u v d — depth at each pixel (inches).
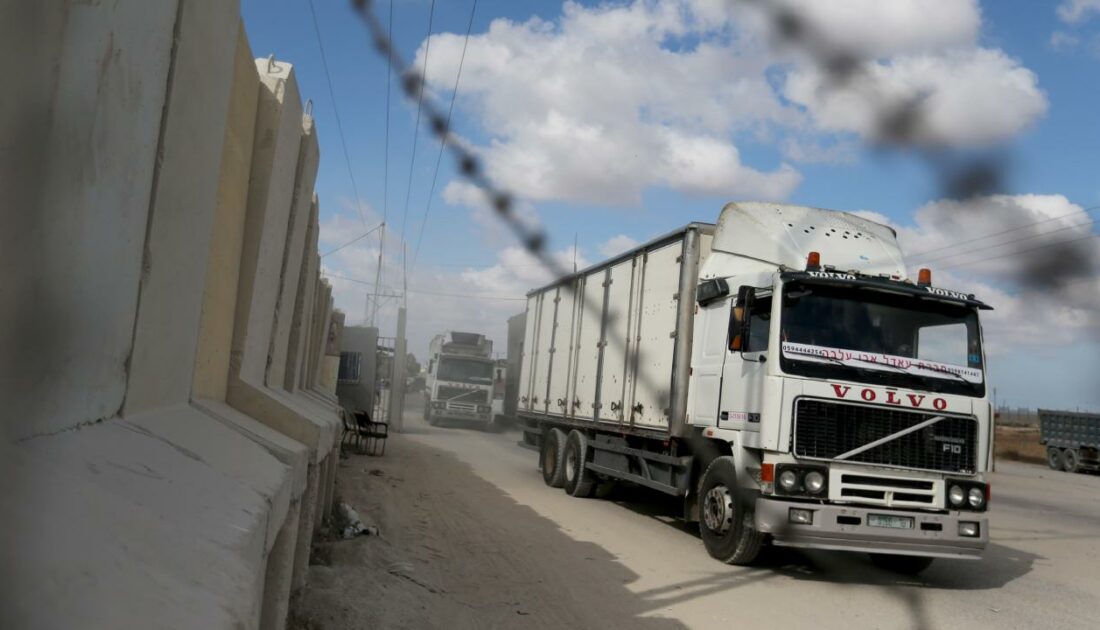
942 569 344.8
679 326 382.9
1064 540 444.8
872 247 347.9
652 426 403.2
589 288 532.7
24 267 71.4
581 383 529.0
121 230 101.5
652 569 307.4
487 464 705.6
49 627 48.8
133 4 94.9
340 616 210.8
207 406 172.1
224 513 97.3
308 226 351.3
